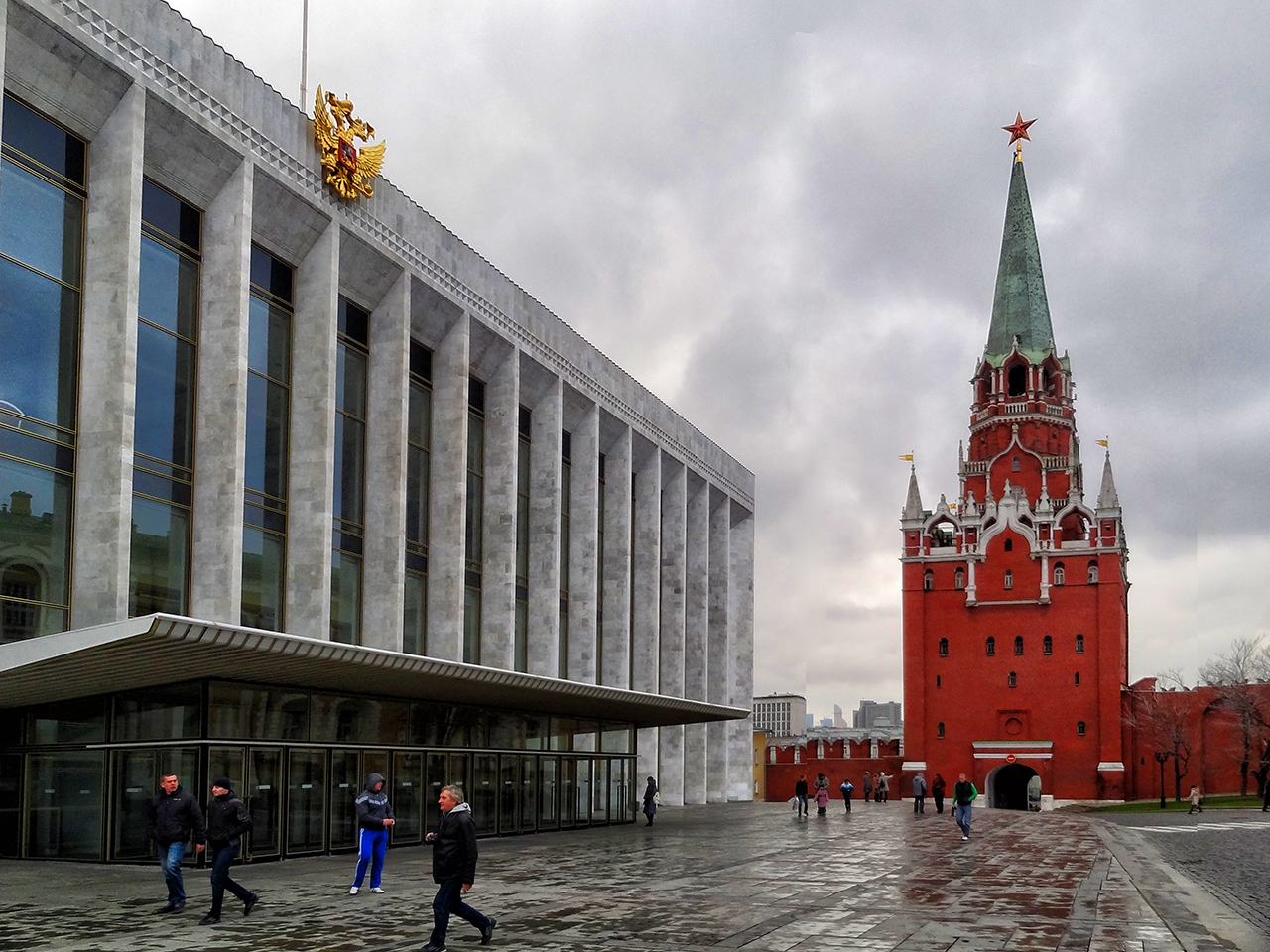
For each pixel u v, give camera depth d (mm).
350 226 36344
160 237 30984
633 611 60156
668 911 18312
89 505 27312
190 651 21766
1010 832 39906
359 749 30734
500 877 23406
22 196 27031
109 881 22156
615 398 56469
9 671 21062
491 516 45688
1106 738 95062
